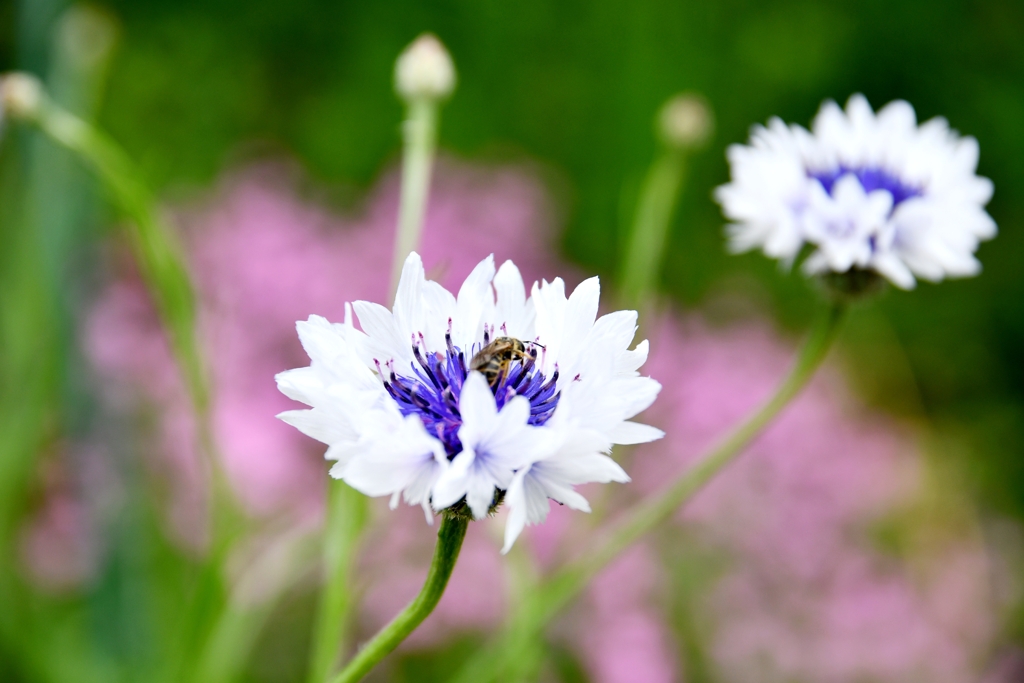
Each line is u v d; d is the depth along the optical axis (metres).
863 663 0.45
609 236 0.60
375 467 0.30
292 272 0.47
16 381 0.42
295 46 0.69
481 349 0.31
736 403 0.48
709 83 0.64
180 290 0.37
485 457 0.30
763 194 0.38
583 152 0.63
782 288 0.62
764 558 0.46
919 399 0.60
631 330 0.31
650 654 0.43
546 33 0.66
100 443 0.42
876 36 0.66
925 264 0.37
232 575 0.41
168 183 0.58
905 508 0.50
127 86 0.62
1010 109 0.62
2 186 0.46
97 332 0.45
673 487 0.37
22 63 0.44
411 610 0.31
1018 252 0.62
